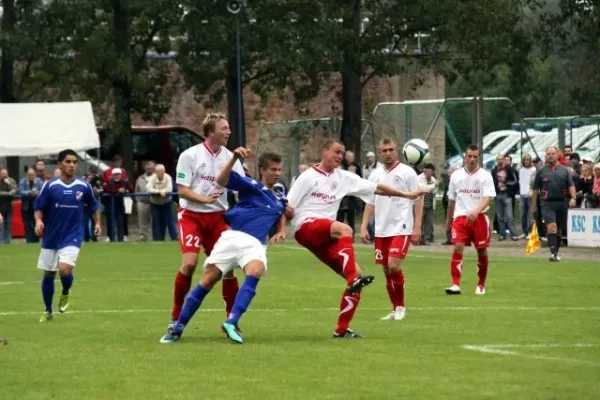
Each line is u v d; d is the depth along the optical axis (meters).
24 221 57.03
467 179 31.69
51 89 77.31
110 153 78.94
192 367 18.50
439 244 56.75
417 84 80.12
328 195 23.03
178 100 89.88
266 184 21.77
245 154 21.31
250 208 21.56
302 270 39.91
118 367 18.53
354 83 76.56
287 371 18.06
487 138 77.81
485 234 31.61
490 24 74.75
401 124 77.62
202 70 71.50
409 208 26.19
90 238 58.25
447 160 76.12
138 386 16.81
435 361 19.11
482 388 16.52
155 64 77.62
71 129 58.56
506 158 58.06
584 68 99.62
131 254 47.75
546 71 106.75
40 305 28.98
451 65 83.75
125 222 59.28
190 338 22.23
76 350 20.55
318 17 72.56
